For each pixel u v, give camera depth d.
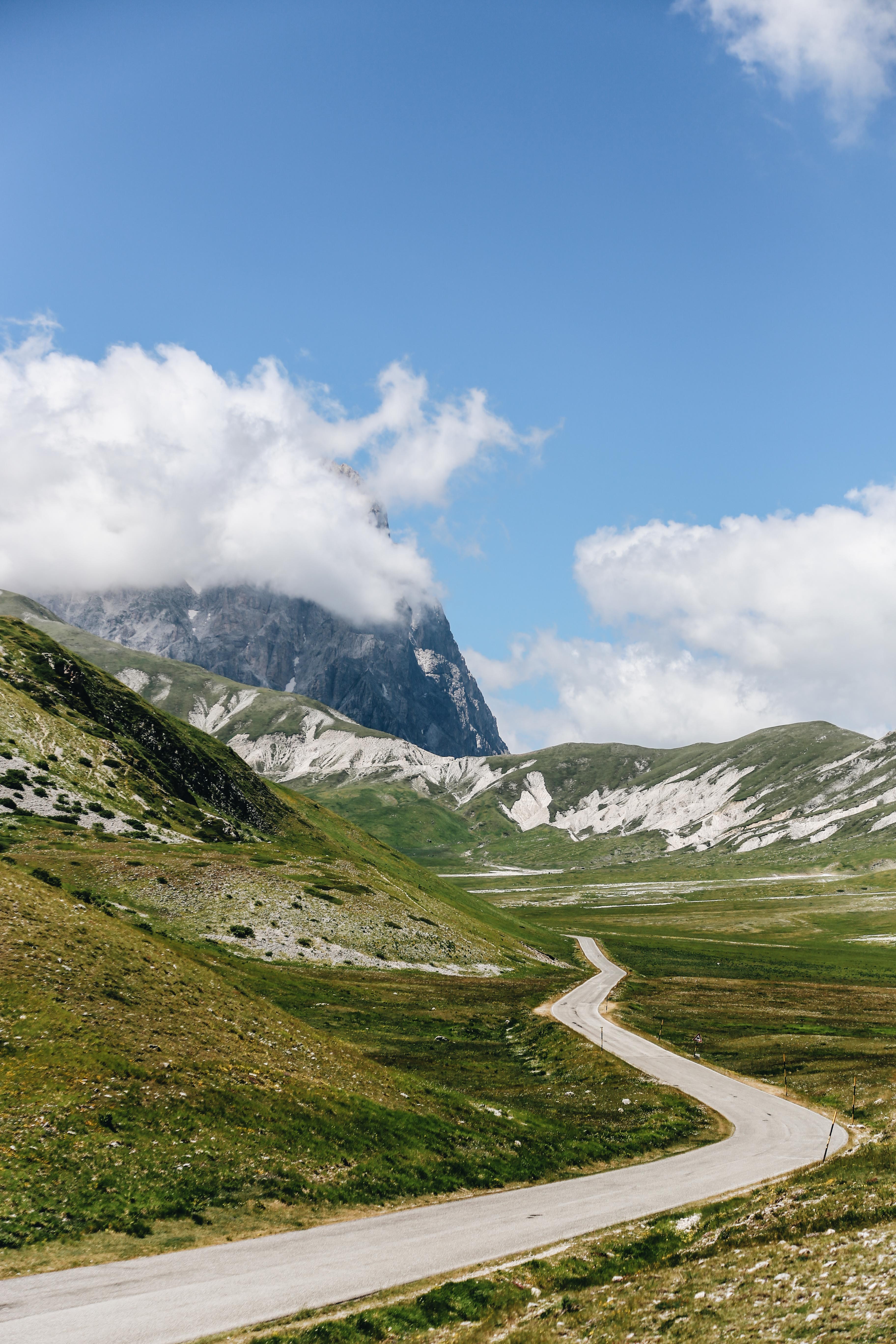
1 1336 19.58
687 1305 21.47
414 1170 36.12
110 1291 22.33
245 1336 20.67
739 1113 55.53
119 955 45.59
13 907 44.75
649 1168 42.03
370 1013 82.06
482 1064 69.56
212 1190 29.30
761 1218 30.30
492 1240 29.48
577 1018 91.38
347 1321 21.73
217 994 48.31
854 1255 23.11
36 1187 26.23
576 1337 20.28
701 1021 97.44
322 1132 36.66
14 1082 31.19
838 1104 58.12
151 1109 32.75
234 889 105.50
